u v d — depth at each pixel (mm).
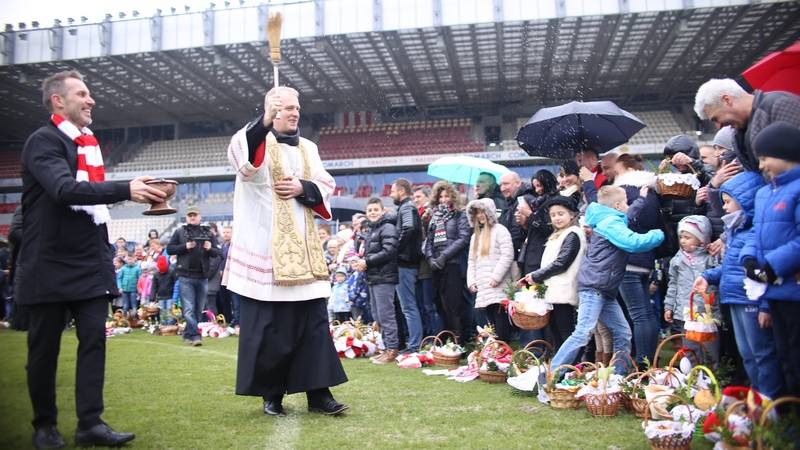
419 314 7008
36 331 3318
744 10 22281
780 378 3293
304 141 4336
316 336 4023
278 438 3426
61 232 3285
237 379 3955
